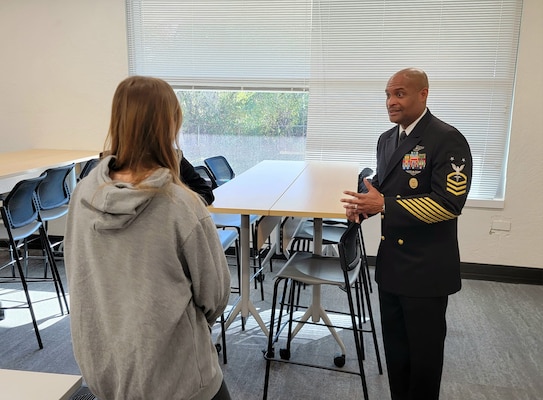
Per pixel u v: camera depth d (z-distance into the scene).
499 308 3.26
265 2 3.92
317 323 2.54
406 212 1.68
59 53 4.22
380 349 2.66
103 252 0.99
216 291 1.10
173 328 1.00
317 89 3.98
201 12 4.02
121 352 0.98
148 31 4.12
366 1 3.75
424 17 3.69
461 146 1.68
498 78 3.66
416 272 1.76
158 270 0.98
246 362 2.51
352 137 4.00
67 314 3.05
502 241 3.80
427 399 1.86
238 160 4.36
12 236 2.73
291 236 2.79
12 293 3.37
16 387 0.99
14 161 3.52
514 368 2.47
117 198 0.93
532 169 3.66
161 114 1.02
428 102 3.80
